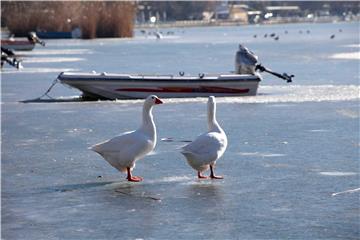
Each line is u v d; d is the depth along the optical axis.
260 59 62.84
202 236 13.09
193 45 96.25
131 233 13.31
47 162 19.23
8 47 76.81
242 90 33.22
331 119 26.08
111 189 16.28
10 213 14.59
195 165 16.75
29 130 24.66
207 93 32.97
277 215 14.22
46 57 66.94
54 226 13.78
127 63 59.25
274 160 19.12
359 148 20.56
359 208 14.63
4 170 18.33
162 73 48.22
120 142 16.73
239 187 16.28
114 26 113.69
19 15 111.19
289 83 40.03
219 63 58.84
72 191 16.17
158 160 19.20
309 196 15.52
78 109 30.02
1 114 28.81
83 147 21.36
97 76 32.50
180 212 14.46
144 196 15.65
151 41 108.75
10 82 42.47
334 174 17.47
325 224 13.67
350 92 34.41
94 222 13.97
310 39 114.81
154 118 26.95
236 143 21.56
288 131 23.59
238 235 13.12
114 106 30.77
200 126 24.94
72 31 111.94
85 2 113.88
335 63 55.72
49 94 36.00
